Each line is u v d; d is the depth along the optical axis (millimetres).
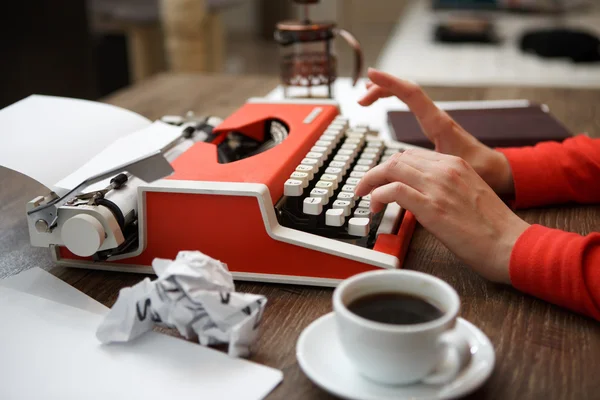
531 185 1060
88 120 1041
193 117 1181
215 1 3703
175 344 715
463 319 700
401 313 626
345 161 1018
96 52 3764
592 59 2666
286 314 780
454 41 3062
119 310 713
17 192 1185
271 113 1191
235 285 850
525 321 755
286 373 671
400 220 961
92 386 649
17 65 2564
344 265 821
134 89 1900
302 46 1414
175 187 832
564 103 1717
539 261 769
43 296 821
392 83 1088
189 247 859
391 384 608
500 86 1902
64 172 894
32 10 2551
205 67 3592
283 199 900
